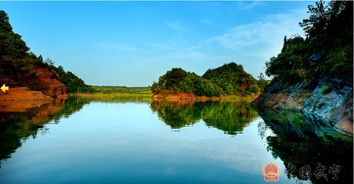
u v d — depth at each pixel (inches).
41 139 725.3
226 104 3198.8
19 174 441.1
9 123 1001.5
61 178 425.4
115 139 756.6
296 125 1084.5
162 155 576.1
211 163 518.0
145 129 962.7
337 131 909.2
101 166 488.7
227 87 6835.6
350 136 808.3
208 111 1916.8
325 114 1256.8
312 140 754.8
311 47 2057.1
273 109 2155.5
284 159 548.1
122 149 629.3
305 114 1537.9
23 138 730.2
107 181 414.6
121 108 2089.1
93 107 2101.4
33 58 3772.1
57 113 1465.3
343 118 940.6
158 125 1082.7
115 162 516.4
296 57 2166.6
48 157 544.7
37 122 1056.2
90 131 890.7
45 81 3784.5
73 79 6599.4
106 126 1025.5
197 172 462.3
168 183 409.7
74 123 1078.4
